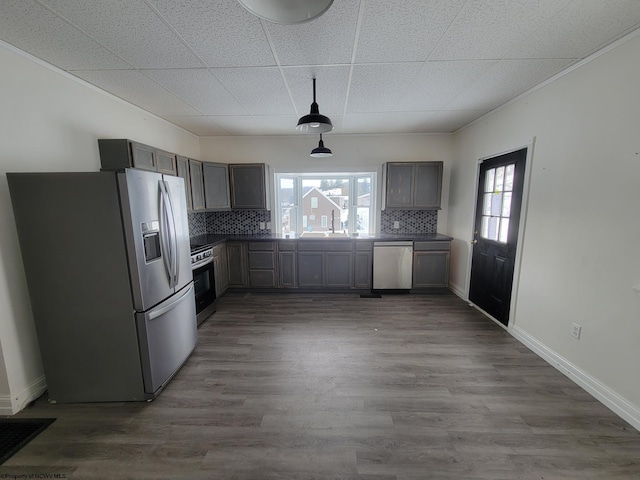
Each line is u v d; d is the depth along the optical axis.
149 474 1.40
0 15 1.49
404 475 1.39
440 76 2.33
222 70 2.20
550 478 1.37
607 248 1.85
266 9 1.06
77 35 1.70
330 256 4.14
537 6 1.47
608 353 1.85
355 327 3.05
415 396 1.95
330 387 2.06
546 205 2.39
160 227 2.04
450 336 2.83
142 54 1.94
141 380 1.92
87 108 2.39
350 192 4.73
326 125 2.29
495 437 1.61
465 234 3.87
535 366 2.31
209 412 1.82
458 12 1.52
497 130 3.12
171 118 3.46
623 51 1.74
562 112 2.22
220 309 3.60
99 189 1.73
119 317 1.85
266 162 4.51
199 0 1.41
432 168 4.12
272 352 2.55
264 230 4.65
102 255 1.79
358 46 1.87
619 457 1.48
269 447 1.55
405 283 4.12
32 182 1.70
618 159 1.78
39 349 1.94
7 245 1.78
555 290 2.29
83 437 1.63
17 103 1.84
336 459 1.48
